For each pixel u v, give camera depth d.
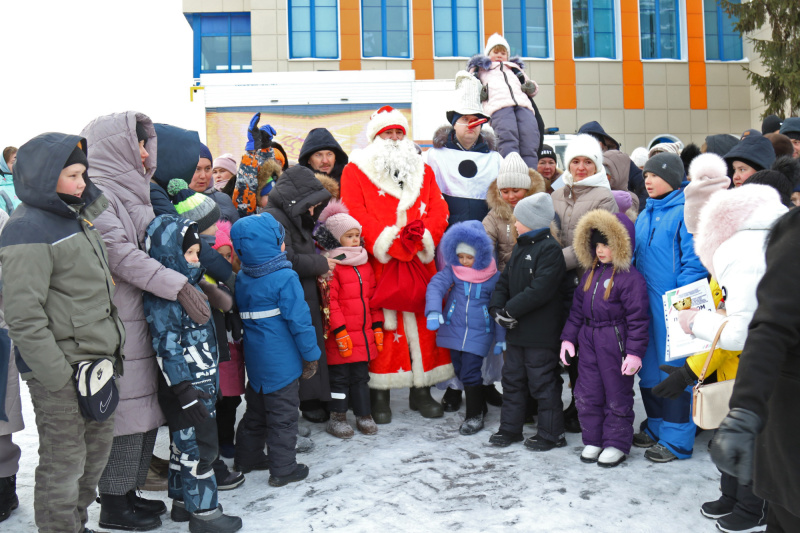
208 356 3.05
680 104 19.25
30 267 2.43
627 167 5.78
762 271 2.05
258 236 3.57
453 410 4.91
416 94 10.63
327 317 4.19
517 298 3.94
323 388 4.16
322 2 18.34
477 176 5.12
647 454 3.75
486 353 4.40
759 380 1.59
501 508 3.15
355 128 10.61
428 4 18.58
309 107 10.58
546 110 18.91
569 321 3.95
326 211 4.54
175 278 2.88
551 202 4.13
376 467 3.75
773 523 1.88
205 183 4.52
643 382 3.95
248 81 10.54
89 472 2.73
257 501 3.36
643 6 19.16
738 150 4.29
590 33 19.12
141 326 2.98
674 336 3.00
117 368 2.72
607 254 3.76
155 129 3.41
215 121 10.52
